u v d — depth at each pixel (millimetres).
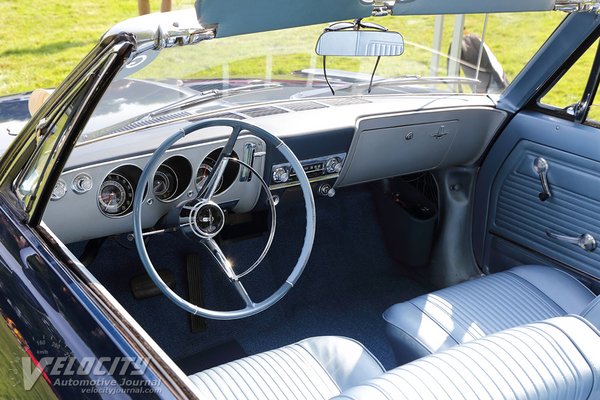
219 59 2369
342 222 3254
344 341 1991
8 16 9406
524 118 2814
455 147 2934
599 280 2629
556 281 2418
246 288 3012
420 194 3178
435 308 2197
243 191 2561
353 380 1875
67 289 1447
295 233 3146
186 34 1574
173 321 2793
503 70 2846
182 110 2445
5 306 1613
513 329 1430
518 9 1863
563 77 2701
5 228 1729
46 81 7668
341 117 2645
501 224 3000
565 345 1356
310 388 1818
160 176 2338
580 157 2604
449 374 1263
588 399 1343
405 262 3271
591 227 2619
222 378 1812
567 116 2701
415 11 1719
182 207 2107
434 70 2914
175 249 2820
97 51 1570
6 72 7777
